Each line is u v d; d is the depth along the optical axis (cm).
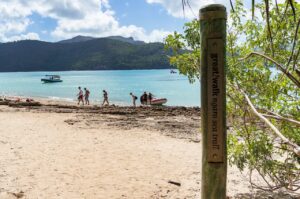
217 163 265
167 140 1756
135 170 1155
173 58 805
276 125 773
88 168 1154
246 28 793
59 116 2625
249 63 782
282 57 719
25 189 910
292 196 885
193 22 757
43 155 1302
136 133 1945
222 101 261
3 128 1914
